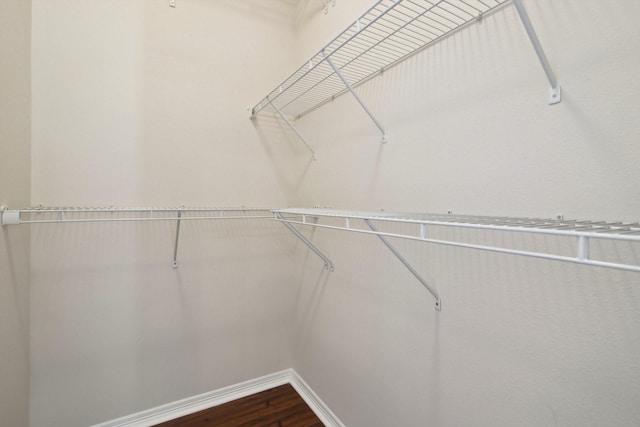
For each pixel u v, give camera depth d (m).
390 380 1.25
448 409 1.01
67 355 1.46
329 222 1.66
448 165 0.99
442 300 1.02
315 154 1.80
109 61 1.51
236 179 1.87
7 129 1.11
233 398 1.88
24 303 1.30
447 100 0.99
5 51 1.09
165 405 1.70
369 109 1.35
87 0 1.46
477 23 0.90
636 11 0.60
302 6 1.93
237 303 1.89
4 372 1.10
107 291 1.54
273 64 1.97
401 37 1.04
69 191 1.44
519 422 0.81
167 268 1.68
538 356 0.77
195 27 1.72
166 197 1.66
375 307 1.33
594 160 0.66
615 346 0.64
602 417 0.66
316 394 1.79
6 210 1.08
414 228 1.12
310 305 1.86
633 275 0.62
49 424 1.43
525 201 0.79
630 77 0.61
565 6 0.71
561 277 0.72
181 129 1.70
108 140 1.52
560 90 0.72
